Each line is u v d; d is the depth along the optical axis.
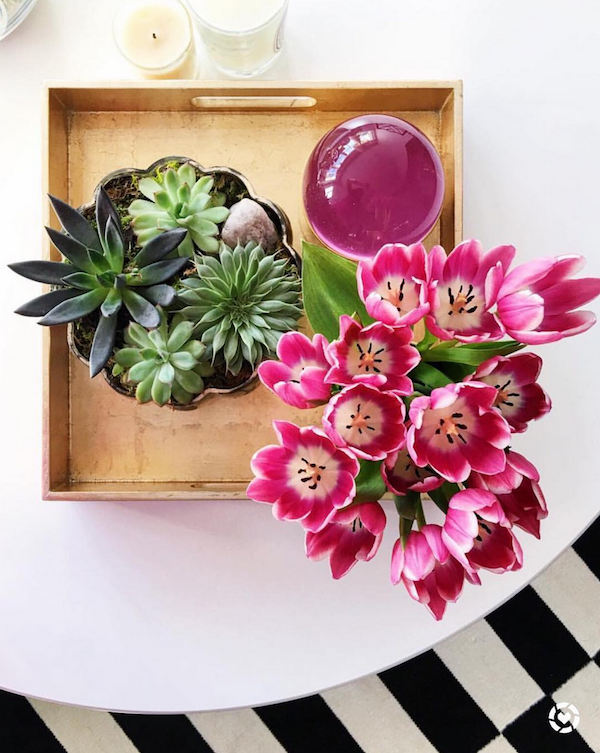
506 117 0.82
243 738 1.24
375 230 0.69
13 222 0.82
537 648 1.26
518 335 0.48
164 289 0.67
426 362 0.56
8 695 1.23
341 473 0.49
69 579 0.81
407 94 0.75
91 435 0.79
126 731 1.23
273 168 0.79
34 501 0.81
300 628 0.80
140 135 0.79
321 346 0.52
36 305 0.68
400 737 1.25
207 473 0.79
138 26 0.79
